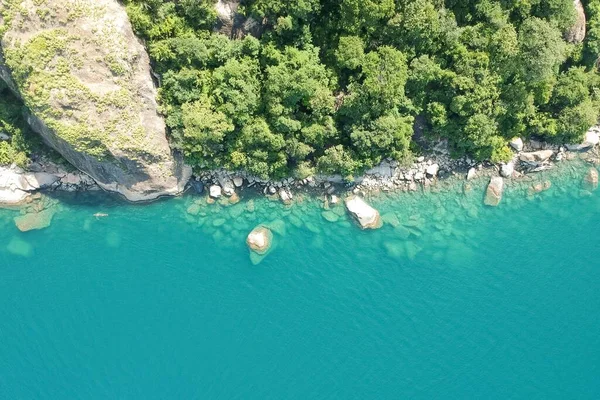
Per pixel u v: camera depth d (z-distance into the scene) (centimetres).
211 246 4262
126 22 3478
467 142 4106
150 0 3453
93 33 3362
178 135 3869
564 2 3669
